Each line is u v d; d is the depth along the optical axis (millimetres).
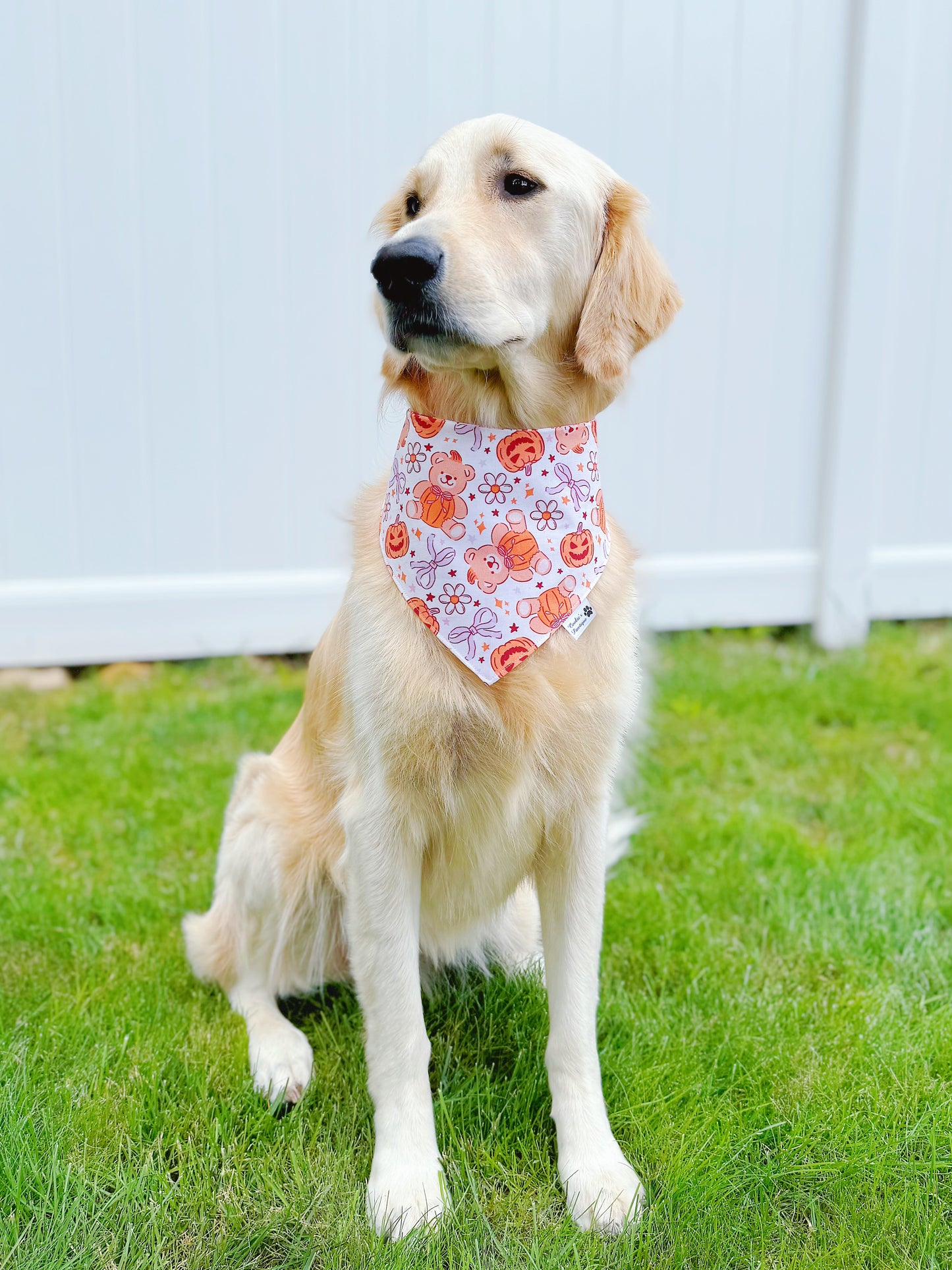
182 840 3451
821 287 5098
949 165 5047
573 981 2232
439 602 2139
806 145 4918
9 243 4410
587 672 2189
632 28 4664
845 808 3725
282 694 4609
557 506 2188
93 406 4625
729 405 5160
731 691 4637
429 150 2336
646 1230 2006
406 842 2195
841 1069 2428
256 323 4680
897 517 5457
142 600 4832
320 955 2670
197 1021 2602
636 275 2293
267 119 4500
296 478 4871
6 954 2848
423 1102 2154
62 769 3896
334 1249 1979
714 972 2785
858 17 4773
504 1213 2086
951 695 4652
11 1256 1927
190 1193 2096
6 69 4266
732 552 5344
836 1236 2031
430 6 4504
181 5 4336
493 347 2109
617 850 3207
